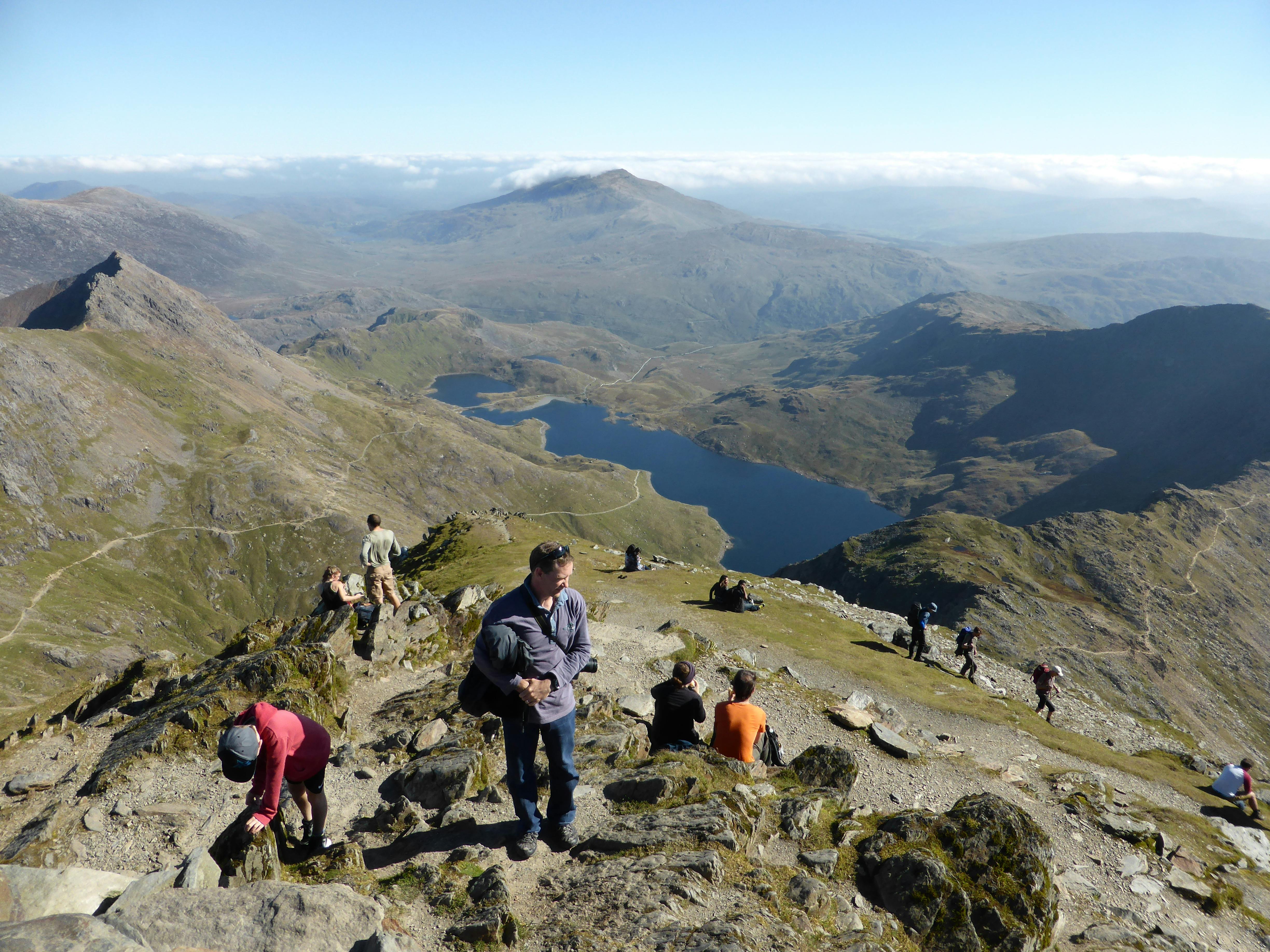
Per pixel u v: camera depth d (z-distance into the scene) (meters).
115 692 17.05
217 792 9.87
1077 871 12.95
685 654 23.52
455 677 15.80
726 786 9.32
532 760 7.04
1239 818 19.30
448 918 5.86
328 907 5.14
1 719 17.03
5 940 3.98
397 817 8.13
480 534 59.91
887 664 31.69
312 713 12.15
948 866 8.16
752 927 5.91
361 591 18.41
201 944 4.64
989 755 21.33
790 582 53.53
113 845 8.55
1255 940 11.91
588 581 43.09
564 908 6.15
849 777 10.86
